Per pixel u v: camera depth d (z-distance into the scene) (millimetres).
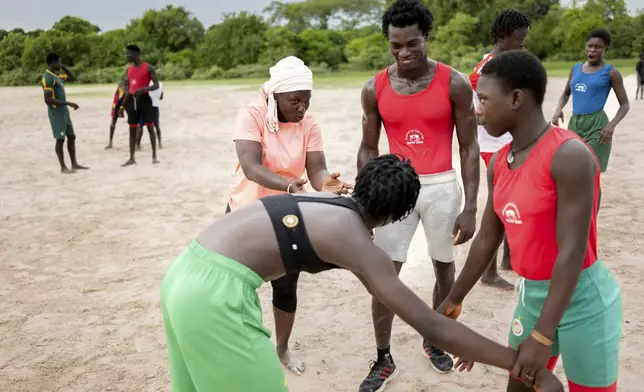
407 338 4211
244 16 64062
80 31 77188
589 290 2332
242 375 2297
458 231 3605
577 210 2127
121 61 66938
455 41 47594
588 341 2357
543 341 2211
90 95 33094
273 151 3480
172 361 2547
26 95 36188
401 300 2168
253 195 3629
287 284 3535
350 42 57219
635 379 3559
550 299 2201
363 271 2213
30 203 8297
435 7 51156
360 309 4703
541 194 2213
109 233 6832
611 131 6059
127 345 4234
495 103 2232
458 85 3373
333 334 4297
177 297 2316
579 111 6316
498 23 4242
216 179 9531
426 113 3428
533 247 2334
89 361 4023
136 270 5660
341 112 18188
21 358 4082
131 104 10633
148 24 70000
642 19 49375
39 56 64688
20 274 5625
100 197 8547
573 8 49469
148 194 8656
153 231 6871
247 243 2279
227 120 17594
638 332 4090
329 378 3730
